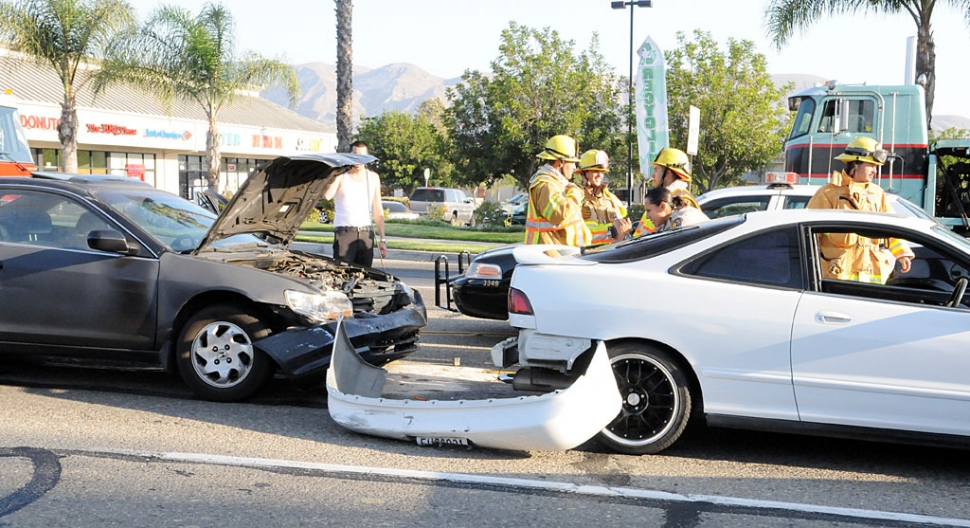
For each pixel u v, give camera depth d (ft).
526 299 18.52
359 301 22.74
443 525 13.92
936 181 49.96
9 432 18.39
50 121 127.13
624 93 115.14
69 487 15.25
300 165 23.43
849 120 51.29
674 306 17.54
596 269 18.31
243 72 114.21
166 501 14.71
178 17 106.32
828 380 16.90
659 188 23.21
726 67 113.39
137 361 21.79
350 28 79.97
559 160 24.93
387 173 221.05
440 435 17.75
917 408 16.58
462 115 116.78
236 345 21.21
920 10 65.92
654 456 17.95
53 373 24.07
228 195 121.19
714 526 14.12
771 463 17.71
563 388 18.31
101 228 22.13
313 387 23.11
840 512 14.90
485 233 82.94
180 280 21.29
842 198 24.02
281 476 16.10
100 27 97.76
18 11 93.97
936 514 14.94
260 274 21.11
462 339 31.14
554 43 113.19
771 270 17.65
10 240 22.36
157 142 146.92
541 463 17.28
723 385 17.39
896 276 20.30
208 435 18.60
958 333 16.48
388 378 22.21
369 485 15.72
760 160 113.19
